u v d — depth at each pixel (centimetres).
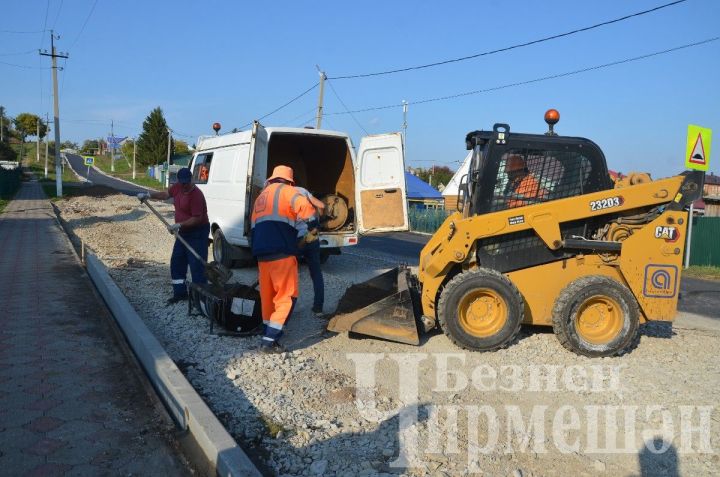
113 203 3103
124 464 363
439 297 625
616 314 577
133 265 1035
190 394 416
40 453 371
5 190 3453
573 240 592
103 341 595
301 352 581
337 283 943
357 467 365
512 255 611
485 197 626
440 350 597
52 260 1095
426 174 7438
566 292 579
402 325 605
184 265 758
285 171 591
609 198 588
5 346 572
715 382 524
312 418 434
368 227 930
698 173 581
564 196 619
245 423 423
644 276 582
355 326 611
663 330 704
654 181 588
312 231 580
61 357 544
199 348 582
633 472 371
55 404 443
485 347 585
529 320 611
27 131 10344
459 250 599
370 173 932
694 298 1030
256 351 573
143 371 514
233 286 658
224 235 1076
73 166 9650
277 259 566
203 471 356
